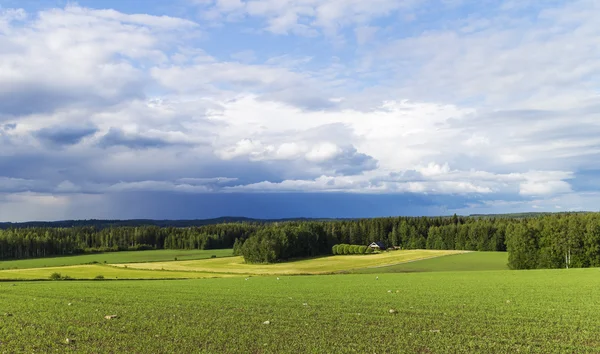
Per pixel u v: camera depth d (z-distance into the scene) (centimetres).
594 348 1875
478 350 1853
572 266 10075
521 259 10338
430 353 1819
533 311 2805
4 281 6512
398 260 12162
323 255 15650
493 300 3341
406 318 2577
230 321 2516
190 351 1872
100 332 2244
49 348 1941
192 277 7625
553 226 10431
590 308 2911
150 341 2045
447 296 3616
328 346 1934
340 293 3941
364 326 2352
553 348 1880
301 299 3500
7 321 2586
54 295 3975
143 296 3822
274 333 2189
